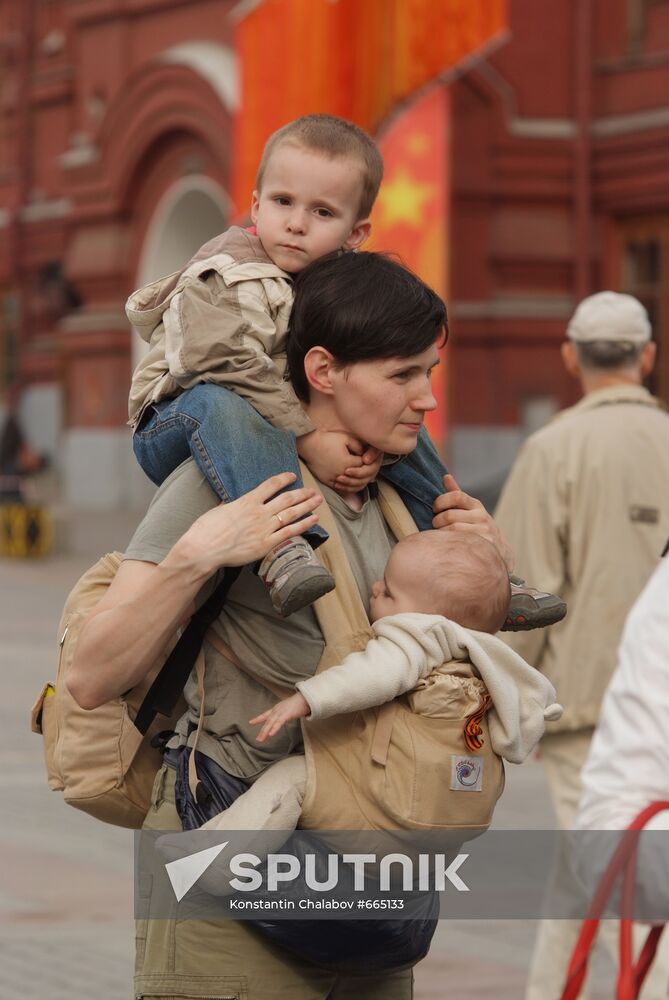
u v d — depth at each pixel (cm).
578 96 3247
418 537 410
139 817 428
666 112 3138
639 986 337
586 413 738
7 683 1681
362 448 414
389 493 436
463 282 3281
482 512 441
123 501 4056
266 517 384
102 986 766
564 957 711
